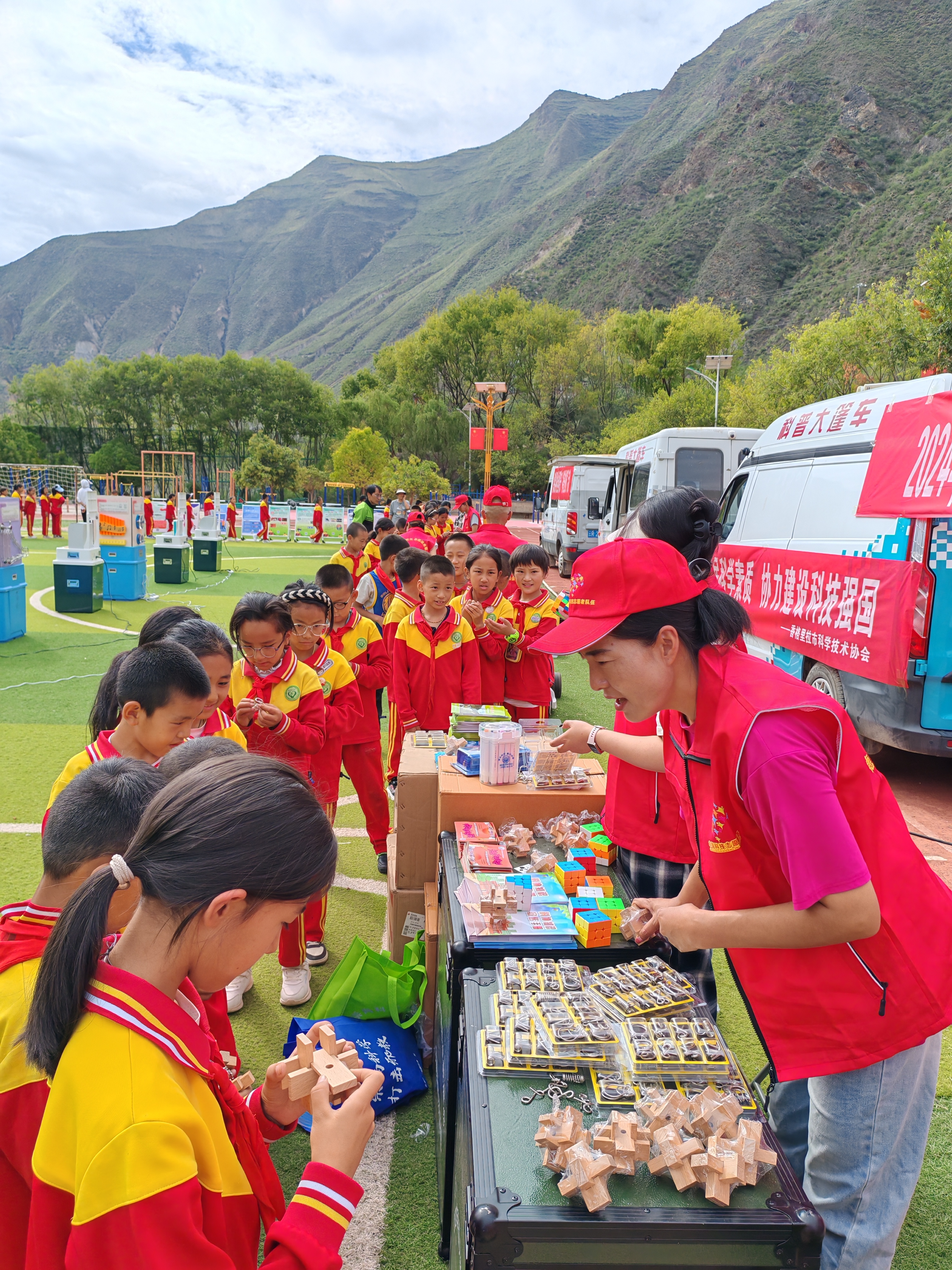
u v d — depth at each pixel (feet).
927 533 15.97
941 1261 6.88
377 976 8.99
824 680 19.53
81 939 3.07
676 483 41.27
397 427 195.21
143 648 6.63
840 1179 4.91
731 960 5.20
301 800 3.37
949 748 16.46
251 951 3.31
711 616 4.84
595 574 4.93
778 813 4.33
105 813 4.37
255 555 72.84
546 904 7.03
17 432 215.72
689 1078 4.96
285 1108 4.07
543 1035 5.22
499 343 205.16
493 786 9.00
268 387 236.02
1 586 31.53
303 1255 3.08
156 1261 2.70
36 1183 2.98
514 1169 4.36
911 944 4.72
